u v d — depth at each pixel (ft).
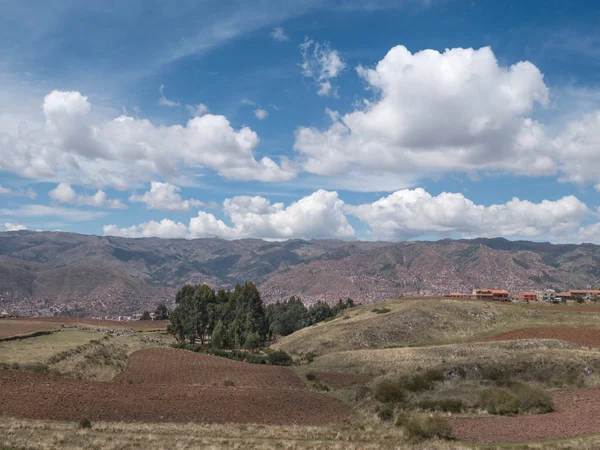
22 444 107.34
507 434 128.67
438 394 186.39
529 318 427.74
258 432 135.85
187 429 135.13
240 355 382.63
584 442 111.75
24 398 154.51
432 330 408.67
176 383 226.17
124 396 172.24
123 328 590.14
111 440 115.55
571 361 212.84
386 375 224.12
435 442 120.37
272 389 212.02
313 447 115.75
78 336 339.36
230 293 557.74
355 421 161.07
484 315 442.09
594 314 412.98
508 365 214.07
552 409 158.10
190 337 508.94
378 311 504.43
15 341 284.20
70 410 148.56
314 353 376.68
